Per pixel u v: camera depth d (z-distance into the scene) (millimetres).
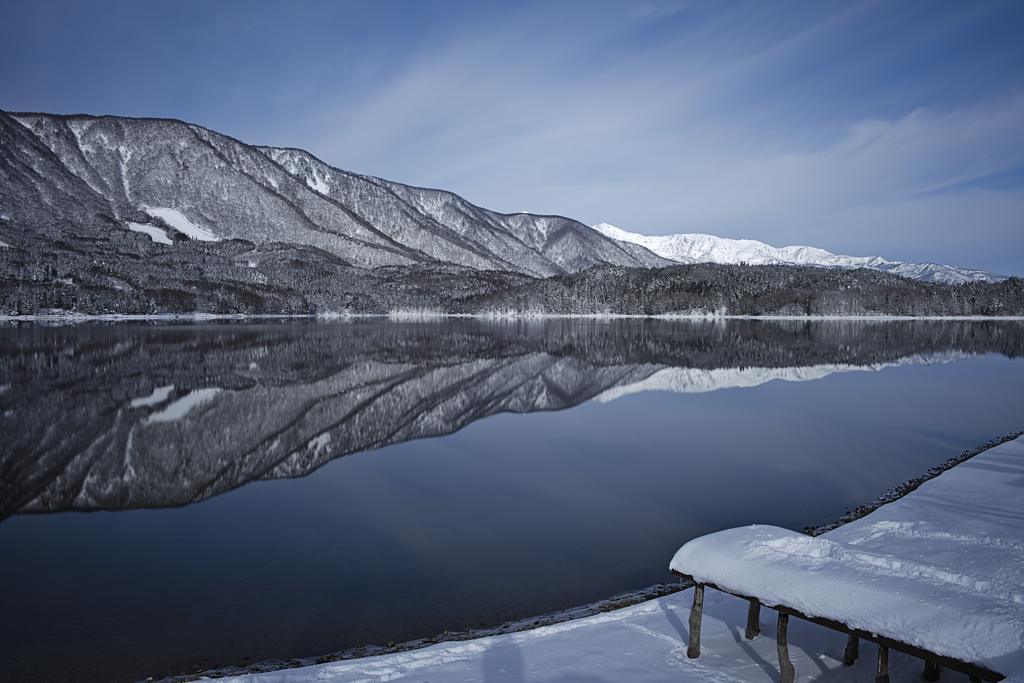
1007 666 3875
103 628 9086
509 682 5715
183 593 10375
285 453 21672
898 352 60656
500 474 18125
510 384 38250
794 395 33781
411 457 20656
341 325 124438
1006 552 8266
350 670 6246
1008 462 15227
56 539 13570
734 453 20188
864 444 21125
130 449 22312
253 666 7824
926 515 10930
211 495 16906
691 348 65688
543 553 11656
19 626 9156
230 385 37188
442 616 9164
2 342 67250
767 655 6055
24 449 22250
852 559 5363
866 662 5668
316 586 10461
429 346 67438
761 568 5445
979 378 40500
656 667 5922
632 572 10656
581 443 22281
